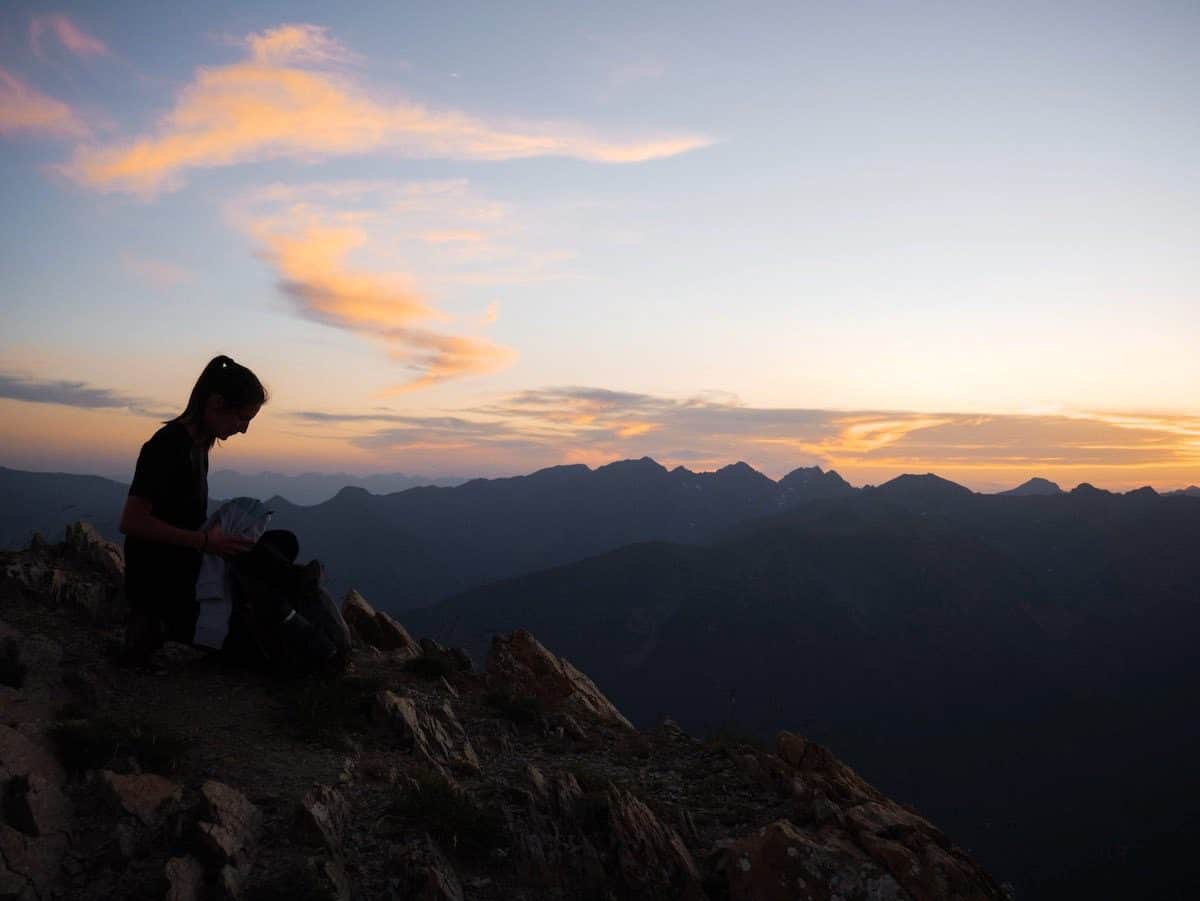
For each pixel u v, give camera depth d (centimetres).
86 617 322
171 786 229
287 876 208
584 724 375
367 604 441
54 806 212
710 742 349
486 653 448
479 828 238
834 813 272
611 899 235
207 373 281
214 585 290
